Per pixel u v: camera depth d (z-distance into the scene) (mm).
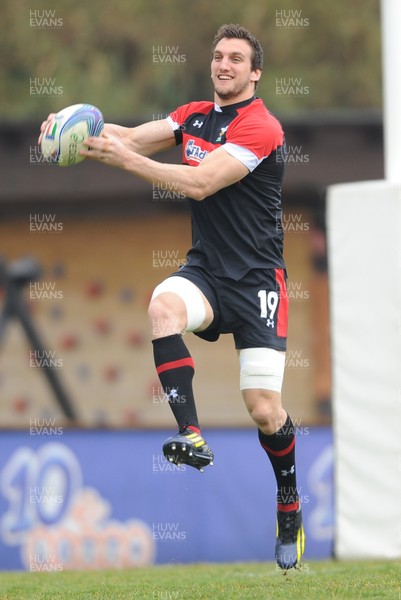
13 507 33531
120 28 68688
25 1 67875
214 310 19703
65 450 33750
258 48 19875
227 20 68750
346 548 30500
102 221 52688
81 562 33188
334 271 31062
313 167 47938
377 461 30422
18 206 51906
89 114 18922
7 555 33344
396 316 30375
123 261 52812
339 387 30891
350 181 47906
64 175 49719
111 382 53031
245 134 19344
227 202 19734
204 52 69062
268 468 33344
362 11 69188
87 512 33438
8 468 33656
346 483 30672
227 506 33219
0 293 52594
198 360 52094
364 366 30625
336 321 31016
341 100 68625
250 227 19797
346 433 30750
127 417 52812
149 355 52906
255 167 19469
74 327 53125
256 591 20078
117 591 21047
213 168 19094
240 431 33625
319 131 47875
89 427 33844
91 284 53000
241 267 19750
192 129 20297
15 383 53344
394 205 30438
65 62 67125
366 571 23531
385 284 30500
